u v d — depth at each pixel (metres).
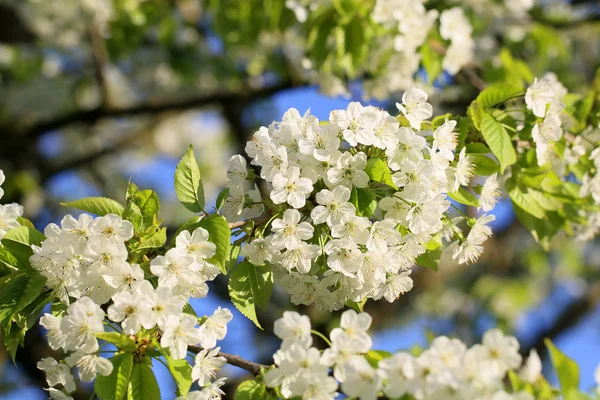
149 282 2.58
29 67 7.87
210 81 8.21
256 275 2.92
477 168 3.15
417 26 4.62
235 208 2.96
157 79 8.28
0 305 2.67
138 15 6.89
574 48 7.91
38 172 8.66
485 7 6.34
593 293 9.77
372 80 4.86
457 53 4.98
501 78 5.57
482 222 3.09
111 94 7.47
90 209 2.74
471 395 2.13
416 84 5.20
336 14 4.61
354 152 2.88
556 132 3.33
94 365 2.43
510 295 9.53
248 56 7.14
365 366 2.23
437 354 2.19
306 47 5.12
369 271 2.78
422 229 2.78
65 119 7.62
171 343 2.46
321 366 2.30
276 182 2.72
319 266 2.93
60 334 2.64
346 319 2.35
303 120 2.86
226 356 2.67
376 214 2.93
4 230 2.88
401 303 9.09
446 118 3.11
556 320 9.72
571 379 2.34
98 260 2.59
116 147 9.26
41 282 2.73
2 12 8.05
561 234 9.12
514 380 2.31
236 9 6.18
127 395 2.50
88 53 8.06
